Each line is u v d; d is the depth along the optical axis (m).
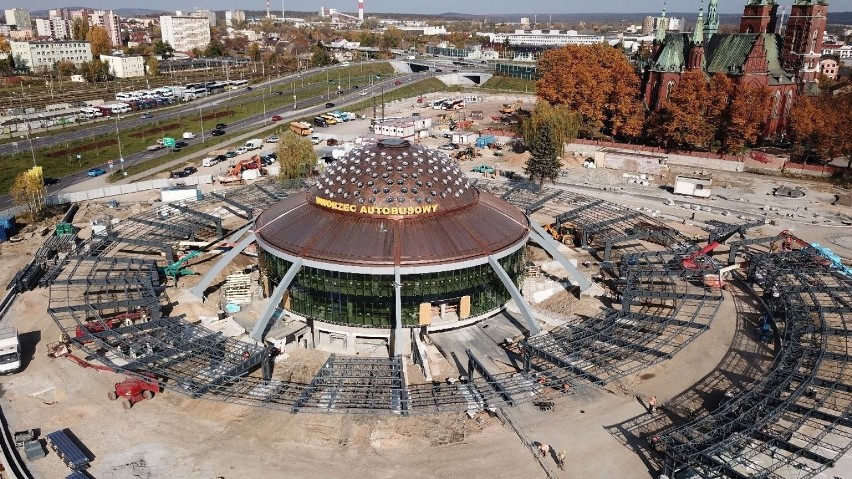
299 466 55.59
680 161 166.62
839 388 62.00
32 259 102.19
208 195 123.50
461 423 61.47
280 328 76.19
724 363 71.94
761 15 198.25
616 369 63.44
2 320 80.81
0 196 140.38
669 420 61.94
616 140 187.50
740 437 53.31
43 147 188.38
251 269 95.62
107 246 100.38
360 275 72.00
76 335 72.44
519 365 69.50
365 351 76.19
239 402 62.12
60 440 57.22
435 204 78.38
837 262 93.12
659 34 198.25
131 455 56.50
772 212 128.38
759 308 85.12
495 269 74.50
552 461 56.16
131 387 63.53
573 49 193.62
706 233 114.88
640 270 84.56
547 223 119.62
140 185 143.62
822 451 56.03
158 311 75.56
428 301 74.12
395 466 55.66
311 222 79.12
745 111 159.62
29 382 67.44
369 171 80.69
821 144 153.25
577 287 90.00
